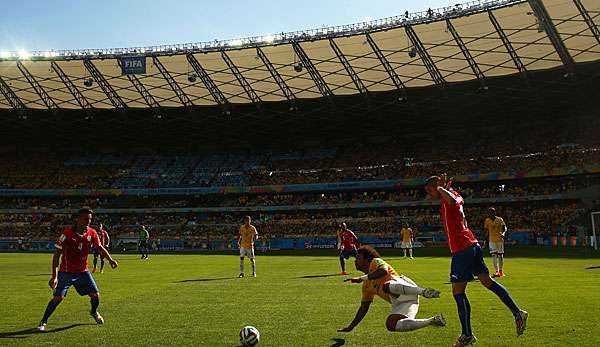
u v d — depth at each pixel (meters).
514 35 43.81
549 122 61.34
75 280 10.08
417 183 61.00
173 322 10.31
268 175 68.19
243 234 20.55
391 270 8.23
